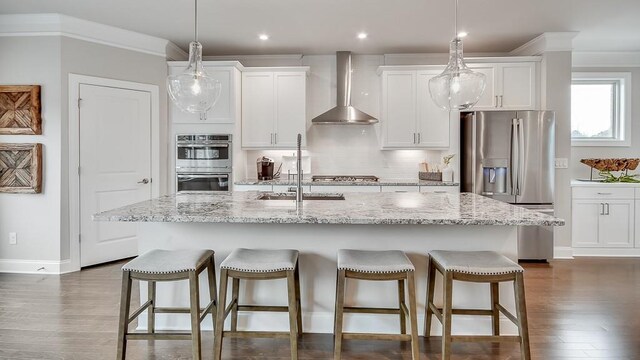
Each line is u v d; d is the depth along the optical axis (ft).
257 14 12.53
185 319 8.68
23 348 7.93
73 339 8.31
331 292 8.55
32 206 13.12
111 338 8.37
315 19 12.99
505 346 8.11
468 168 15.02
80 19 13.01
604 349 8.00
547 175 14.43
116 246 14.43
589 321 9.30
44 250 13.12
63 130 13.03
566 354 7.79
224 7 11.98
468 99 9.11
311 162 17.31
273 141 16.16
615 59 17.25
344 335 7.00
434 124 15.84
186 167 15.53
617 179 16.02
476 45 16.01
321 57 17.08
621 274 13.00
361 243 8.43
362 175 17.20
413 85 15.87
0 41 12.94
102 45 13.80
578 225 15.44
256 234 8.54
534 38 15.20
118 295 10.91
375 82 17.06
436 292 8.43
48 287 11.57
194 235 8.58
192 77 9.46
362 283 8.50
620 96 17.47
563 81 14.83
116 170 14.32
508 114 14.42
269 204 8.68
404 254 7.64
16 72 12.96
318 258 8.51
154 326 8.50
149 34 14.55
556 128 14.90
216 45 15.80
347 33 14.38
